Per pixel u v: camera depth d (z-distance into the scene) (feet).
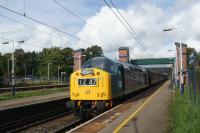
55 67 394.73
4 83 198.29
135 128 49.37
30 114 67.56
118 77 80.59
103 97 70.85
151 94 120.37
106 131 47.42
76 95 72.64
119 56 230.89
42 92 144.56
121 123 53.88
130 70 99.45
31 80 263.29
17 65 485.56
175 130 45.16
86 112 72.49
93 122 55.26
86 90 71.87
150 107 75.72
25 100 107.86
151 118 58.85
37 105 70.59
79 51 200.85
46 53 423.23
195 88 63.62
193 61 67.87
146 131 46.98
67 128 58.85
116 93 77.77
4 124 58.80
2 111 58.59
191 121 48.11
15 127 60.54
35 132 55.83
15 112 62.39
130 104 82.53
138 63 246.88
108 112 67.31
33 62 511.40
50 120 69.87
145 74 144.66
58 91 152.66
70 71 400.67
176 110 65.26
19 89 159.63
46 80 293.84
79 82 72.59
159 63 243.19
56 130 55.31
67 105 72.90
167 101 90.38
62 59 399.44
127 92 92.89
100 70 71.61
